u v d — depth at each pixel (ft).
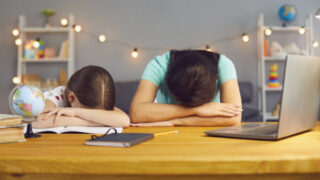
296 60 2.55
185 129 3.85
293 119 2.75
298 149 2.31
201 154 2.15
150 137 2.95
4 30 14.98
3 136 2.77
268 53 14.39
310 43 13.87
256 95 14.57
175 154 2.16
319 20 14.55
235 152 2.22
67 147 2.54
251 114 11.96
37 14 14.96
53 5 14.90
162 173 2.00
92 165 2.04
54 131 3.55
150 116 4.36
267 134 2.84
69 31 14.14
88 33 14.85
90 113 3.96
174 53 4.87
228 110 4.19
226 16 14.70
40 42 14.28
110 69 14.85
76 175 2.10
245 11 14.65
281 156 2.05
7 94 14.94
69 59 14.01
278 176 2.05
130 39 14.84
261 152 2.20
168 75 4.11
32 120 3.21
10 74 14.96
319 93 3.18
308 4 14.60
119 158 2.05
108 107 4.31
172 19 14.79
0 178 2.18
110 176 2.08
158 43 14.83
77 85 4.22
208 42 14.74
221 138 2.98
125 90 13.06
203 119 4.22
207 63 4.07
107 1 14.85
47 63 14.83
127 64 14.83
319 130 3.35
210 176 2.06
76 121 3.91
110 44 14.84
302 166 2.00
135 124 4.29
